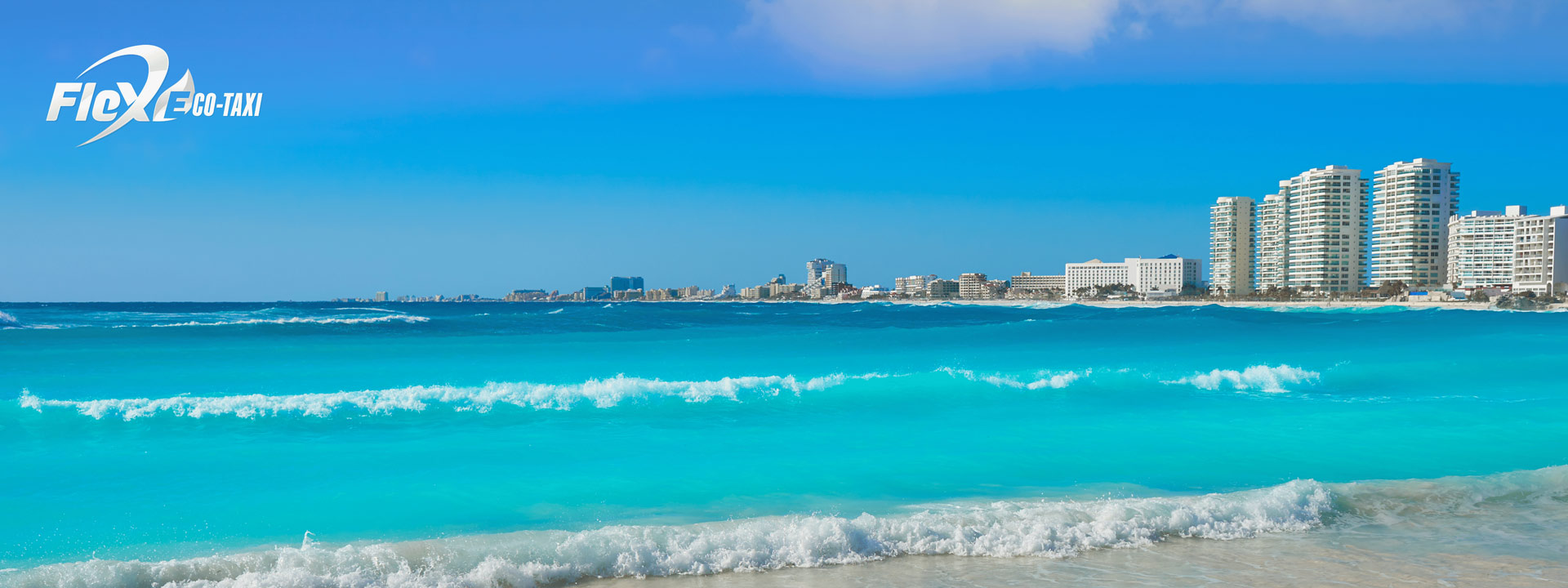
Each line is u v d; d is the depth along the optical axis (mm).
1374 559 8969
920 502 11367
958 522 9961
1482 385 22734
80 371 25141
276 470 12656
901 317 101062
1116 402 19516
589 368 27688
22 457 13070
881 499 11523
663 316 79375
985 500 11492
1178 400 19828
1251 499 10820
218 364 27391
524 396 18391
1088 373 22359
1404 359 30594
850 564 8969
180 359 28906
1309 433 16188
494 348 35281
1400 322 80750
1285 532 9977
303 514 10602
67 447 13805
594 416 17094
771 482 12352
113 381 23000
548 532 9383
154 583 7969
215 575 8195
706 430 16094
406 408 17266
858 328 55594
